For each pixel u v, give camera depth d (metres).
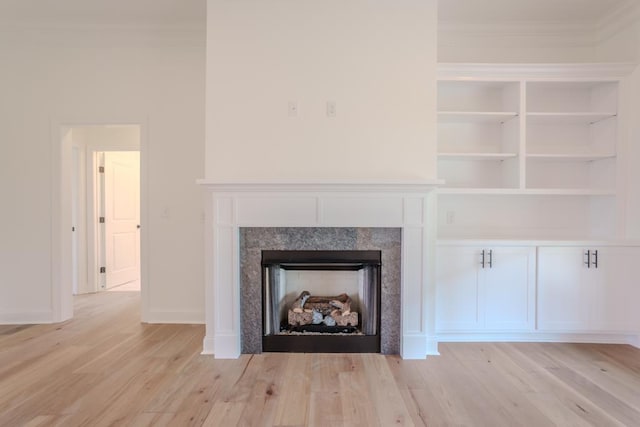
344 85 2.82
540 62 3.48
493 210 3.47
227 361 2.66
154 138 3.55
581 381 2.35
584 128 3.45
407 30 2.81
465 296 2.98
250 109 2.82
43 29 3.43
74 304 4.24
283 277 3.05
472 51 3.49
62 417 1.93
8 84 3.51
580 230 3.46
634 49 3.06
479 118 3.28
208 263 2.82
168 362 2.63
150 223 3.57
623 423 1.89
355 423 1.90
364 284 2.91
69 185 3.68
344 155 2.82
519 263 2.99
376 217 2.72
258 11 2.81
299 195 2.72
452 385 2.30
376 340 2.81
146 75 3.53
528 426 1.87
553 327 2.99
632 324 2.97
